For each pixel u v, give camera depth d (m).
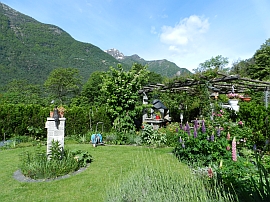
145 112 9.42
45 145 7.39
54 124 4.47
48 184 3.65
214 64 23.16
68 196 3.16
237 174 2.96
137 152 6.04
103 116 9.70
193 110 10.92
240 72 18.59
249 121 5.59
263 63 16.95
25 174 4.07
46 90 24.45
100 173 4.18
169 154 5.59
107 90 8.84
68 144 7.55
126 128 8.67
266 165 3.15
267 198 1.36
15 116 8.72
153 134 7.28
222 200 1.84
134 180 2.64
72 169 4.26
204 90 7.47
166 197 2.13
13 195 3.25
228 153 3.90
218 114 6.42
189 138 4.58
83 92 22.22
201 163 4.05
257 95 9.06
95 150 6.37
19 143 7.84
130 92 8.76
